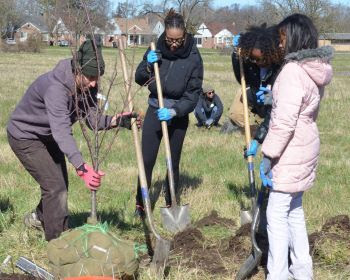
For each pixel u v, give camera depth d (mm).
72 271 4199
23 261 4539
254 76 5648
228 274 4875
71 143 4398
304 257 4684
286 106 4133
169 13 5992
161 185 7629
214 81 26375
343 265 5109
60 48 67812
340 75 34875
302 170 4348
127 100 4918
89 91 4621
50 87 4465
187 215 5980
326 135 12711
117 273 4219
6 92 18750
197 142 11195
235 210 6648
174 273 4812
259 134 5473
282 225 4457
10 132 4832
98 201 6918
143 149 6277
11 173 8055
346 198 7469
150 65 6039
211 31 94625
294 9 40750
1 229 5703
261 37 4875
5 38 63031
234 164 9219
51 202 4863
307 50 4188
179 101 6039
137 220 6285
